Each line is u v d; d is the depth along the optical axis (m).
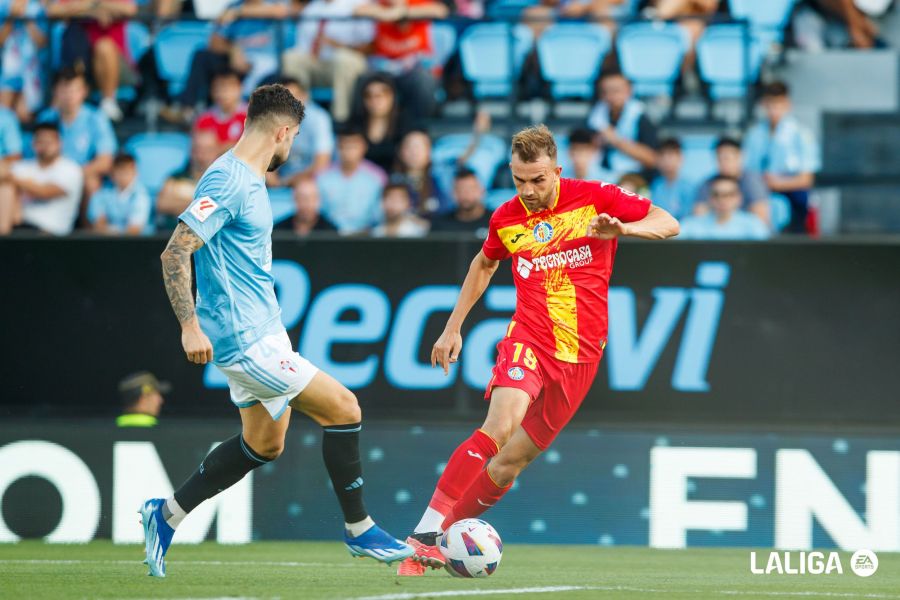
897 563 26.05
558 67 40.59
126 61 40.16
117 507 30.22
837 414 30.20
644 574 22.12
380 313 31.11
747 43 37.34
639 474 30.42
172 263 16.52
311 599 15.80
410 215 34.47
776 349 30.36
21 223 35.97
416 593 16.91
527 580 19.92
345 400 18.28
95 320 31.38
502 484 20.39
